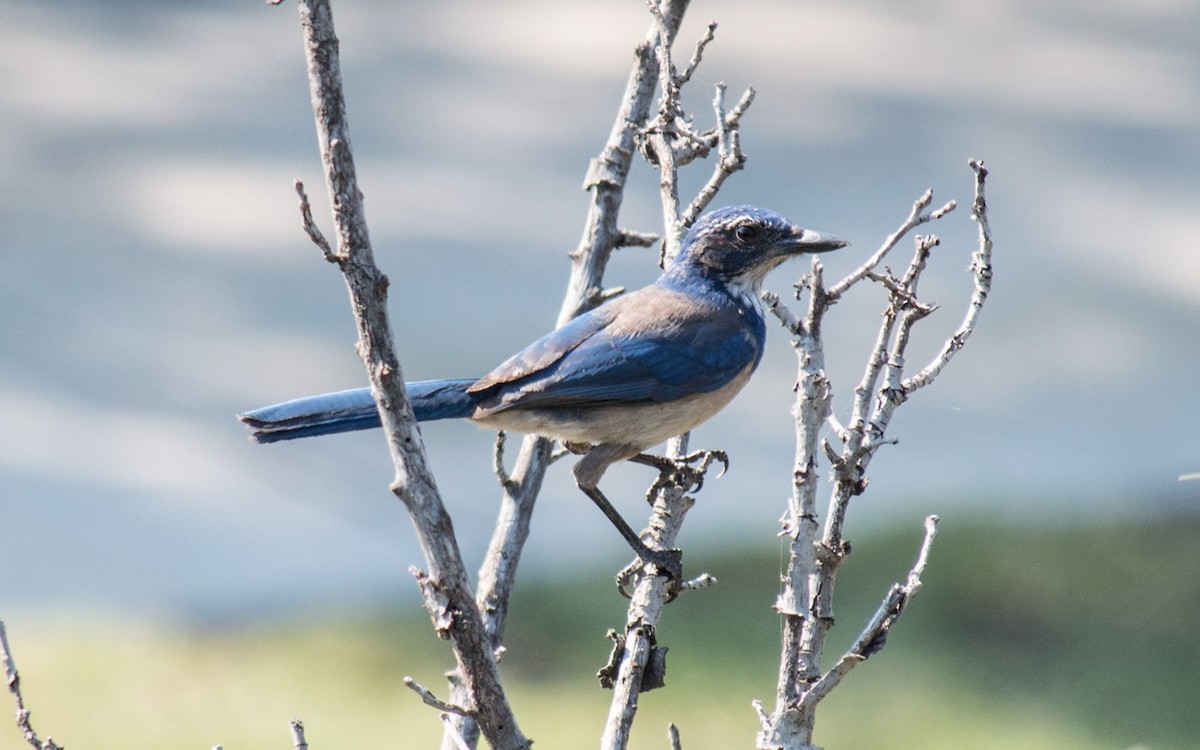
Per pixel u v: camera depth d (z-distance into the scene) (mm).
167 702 14945
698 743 14430
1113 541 18641
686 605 17297
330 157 4984
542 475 7781
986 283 6090
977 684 16047
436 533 5203
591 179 8586
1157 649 16375
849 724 15398
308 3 4902
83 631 16297
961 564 18234
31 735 6012
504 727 5344
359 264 5043
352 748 14086
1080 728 15234
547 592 17641
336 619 16672
